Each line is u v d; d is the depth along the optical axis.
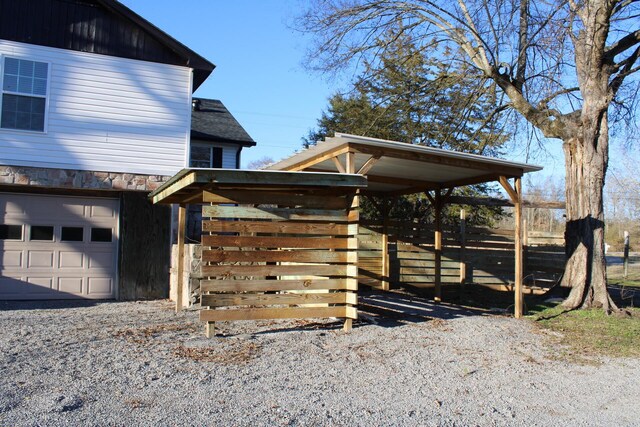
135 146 12.52
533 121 12.66
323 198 8.41
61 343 6.98
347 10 15.16
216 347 7.02
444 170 10.90
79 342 7.06
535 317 10.38
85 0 12.25
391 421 4.83
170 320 8.99
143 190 12.55
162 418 4.55
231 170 7.44
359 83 16.80
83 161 12.04
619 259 30.61
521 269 10.51
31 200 12.02
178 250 10.53
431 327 8.94
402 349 7.43
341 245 8.45
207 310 7.63
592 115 11.41
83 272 12.34
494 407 5.39
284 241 8.18
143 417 4.55
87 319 9.05
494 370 6.73
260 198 8.11
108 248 12.54
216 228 7.87
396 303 11.88
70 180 11.91
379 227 14.15
